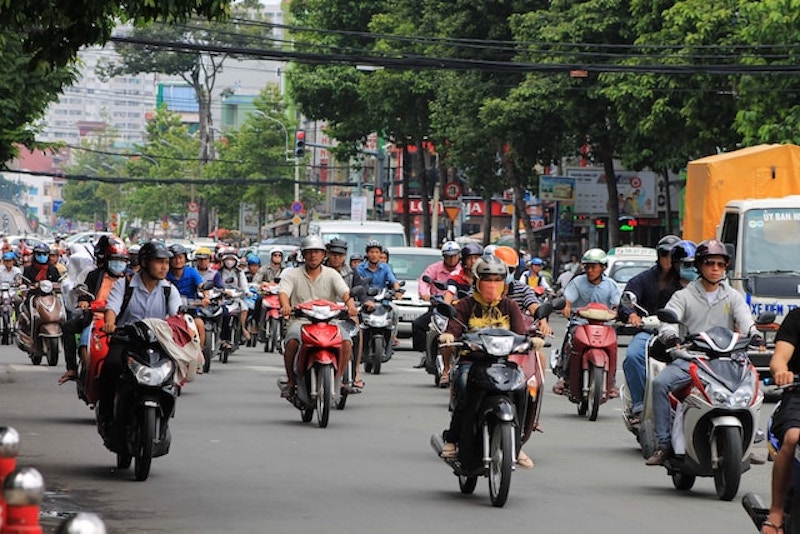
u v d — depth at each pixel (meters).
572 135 115.50
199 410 43.12
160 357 28.95
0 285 74.00
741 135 94.75
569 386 42.50
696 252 30.08
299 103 165.25
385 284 57.72
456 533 23.84
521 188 129.12
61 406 43.69
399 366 61.75
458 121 127.12
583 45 99.31
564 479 30.47
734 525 24.98
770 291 54.69
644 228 147.75
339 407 43.81
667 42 95.75
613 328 42.22
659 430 28.45
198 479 29.50
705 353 27.84
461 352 27.30
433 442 28.17
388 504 26.70
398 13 148.50
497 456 26.62
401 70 143.12
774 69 73.75
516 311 28.19
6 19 32.47
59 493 27.47
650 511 26.39
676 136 98.81
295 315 39.53
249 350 71.50
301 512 25.64
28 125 76.12
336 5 159.00
